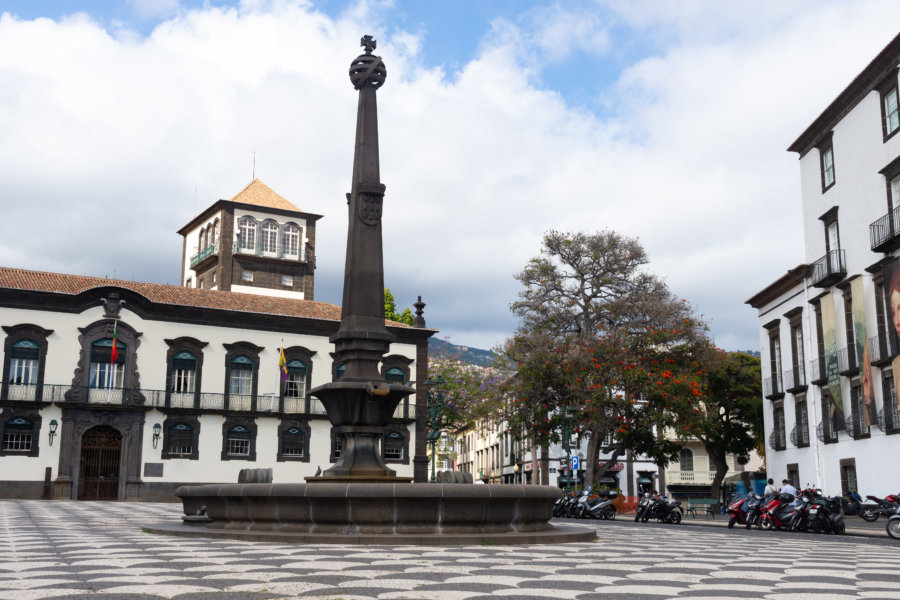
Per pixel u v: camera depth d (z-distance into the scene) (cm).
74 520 2100
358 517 1302
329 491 1302
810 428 3481
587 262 4094
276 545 1217
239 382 4925
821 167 3425
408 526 1311
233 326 4931
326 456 5044
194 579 792
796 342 3662
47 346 4447
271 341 5019
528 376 3750
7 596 666
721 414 5028
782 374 3756
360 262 1647
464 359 6569
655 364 3697
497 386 4062
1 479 4256
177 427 4706
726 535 1892
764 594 739
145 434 4616
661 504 2822
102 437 4559
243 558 1007
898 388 2720
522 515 1402
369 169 1681
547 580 823
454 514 1327
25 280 4544
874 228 2894
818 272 3325
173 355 4753
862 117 3070
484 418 5669
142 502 4303
